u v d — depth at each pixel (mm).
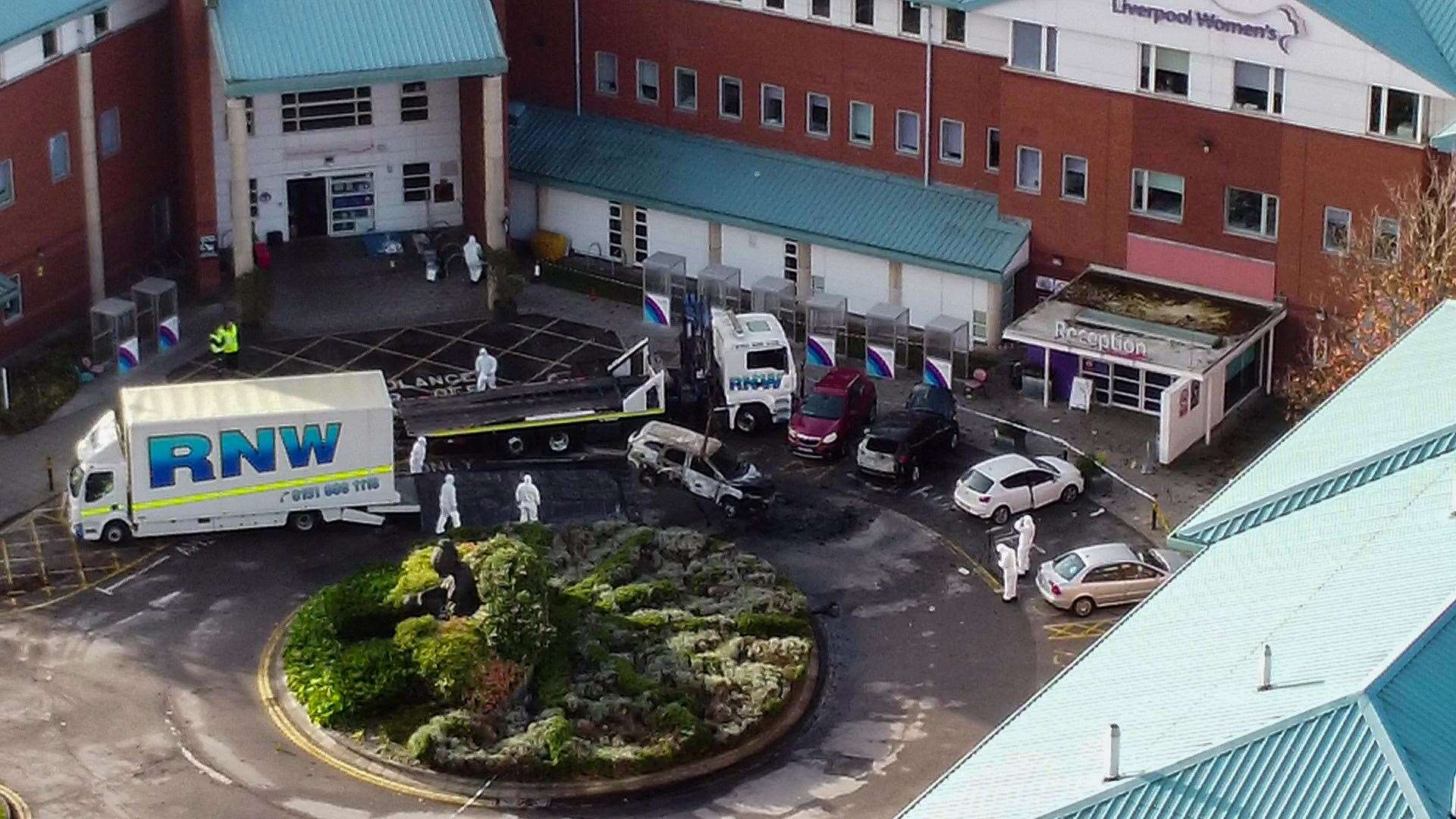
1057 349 91875
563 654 74500
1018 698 75562
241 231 98875
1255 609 57188
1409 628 53125
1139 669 56031
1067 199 95562
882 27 98562
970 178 99125
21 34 92062
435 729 70938
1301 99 89188
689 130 105562
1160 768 50344
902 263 98000
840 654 78000
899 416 89688
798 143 102875
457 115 105312
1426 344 70312
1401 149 87812
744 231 101625
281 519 83562
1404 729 49906
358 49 98312
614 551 80812
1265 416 92750
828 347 97188
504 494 86312
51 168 95938
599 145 105938
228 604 80000
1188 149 92125
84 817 69062
